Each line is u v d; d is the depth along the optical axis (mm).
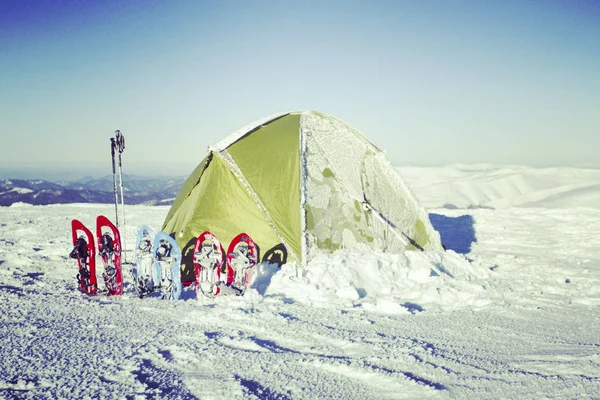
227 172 9586
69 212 23859
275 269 8852
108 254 7891
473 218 20609
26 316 6285
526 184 166750
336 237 9328
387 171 11031
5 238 14648
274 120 10773
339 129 10945
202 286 7652
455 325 6148
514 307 7125
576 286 8531
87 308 6809
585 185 101875
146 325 5961
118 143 10078
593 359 4715
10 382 4102
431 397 3848
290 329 5820
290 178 9562
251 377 4297
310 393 3961
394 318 6488
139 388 4000
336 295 7738
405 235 10234
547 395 3846
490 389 3998
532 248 13391
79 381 4137
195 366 4562
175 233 9672
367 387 4086
